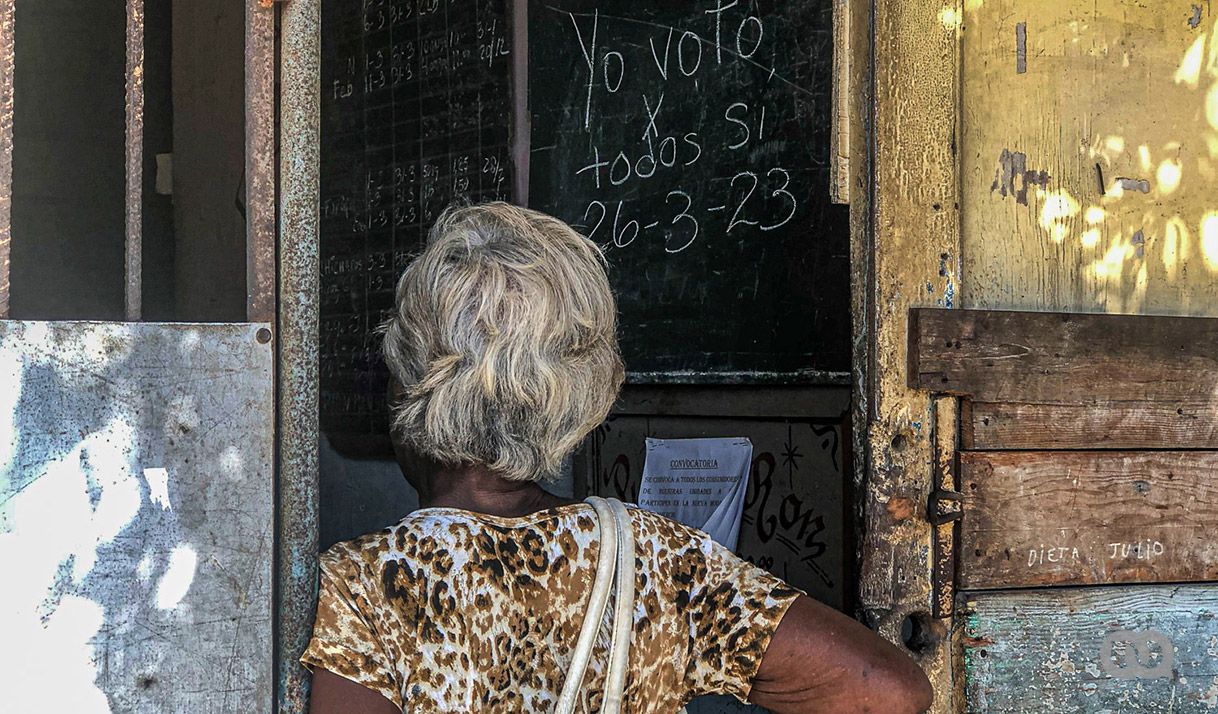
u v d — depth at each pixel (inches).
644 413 126.3
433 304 48.6
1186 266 81.7
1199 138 82.3
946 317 71.1
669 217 120.9
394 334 50.6
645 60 123.6
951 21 72.7
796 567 106.6
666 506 118.9
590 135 131.1
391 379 52.1
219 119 124.0
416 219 130.9
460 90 124.0
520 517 48.9
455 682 44.9
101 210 140.4
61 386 45.9
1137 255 80.0
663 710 49.3
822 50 103.5
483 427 48.4
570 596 47.6
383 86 137.2
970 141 75.0
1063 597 74.4
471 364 47.8
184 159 135.6
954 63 72.8
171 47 140.4
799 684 50.4
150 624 47.5
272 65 52.6
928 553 71.4
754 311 110.7
